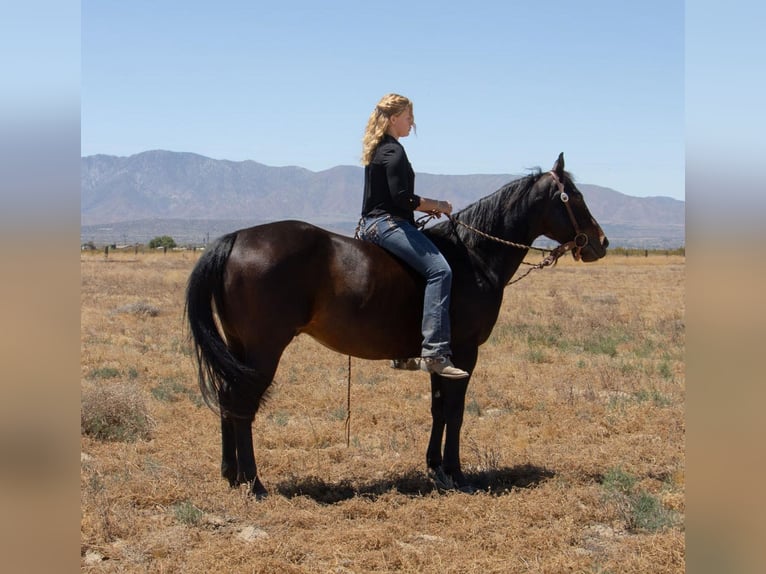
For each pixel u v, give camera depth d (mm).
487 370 12125
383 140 6375
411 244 6156
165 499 6000
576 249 6984
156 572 4664
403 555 4945
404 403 9766
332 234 6293
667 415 9016
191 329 5953
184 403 9672
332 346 6387
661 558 4895
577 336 16203
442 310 6094
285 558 4926
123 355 12695
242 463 6035
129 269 43844
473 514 5750
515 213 6777
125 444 7641
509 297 27484
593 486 6457
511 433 8391
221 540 5223
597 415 9180
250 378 5805
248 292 5906
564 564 4805
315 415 9312
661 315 20906
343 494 6352
